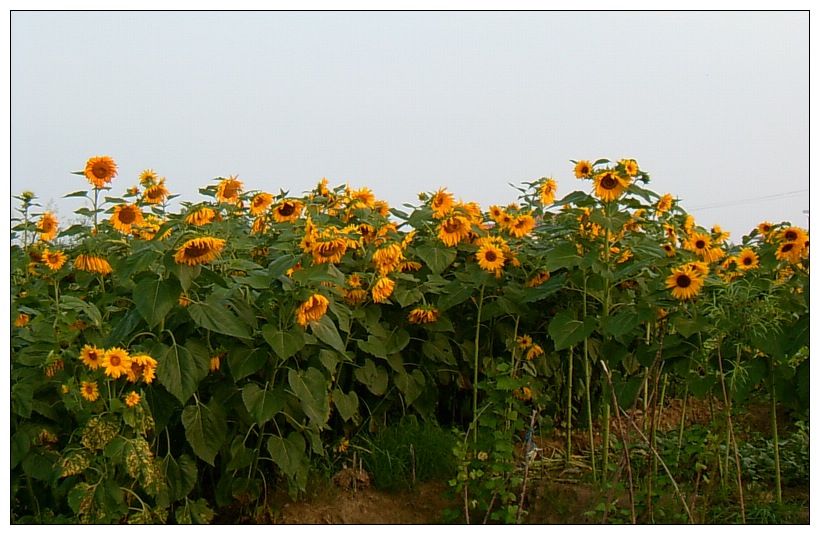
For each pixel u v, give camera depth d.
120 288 5.38
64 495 4.69
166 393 4.78
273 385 5.02
